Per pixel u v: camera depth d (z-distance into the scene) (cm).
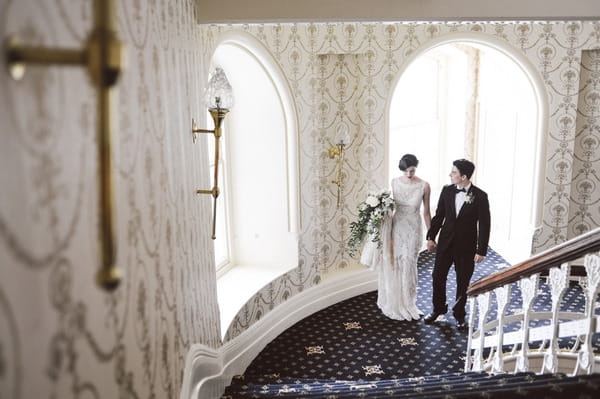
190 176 324
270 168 603
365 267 702
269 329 582
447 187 590
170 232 243
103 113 93
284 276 608
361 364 539
